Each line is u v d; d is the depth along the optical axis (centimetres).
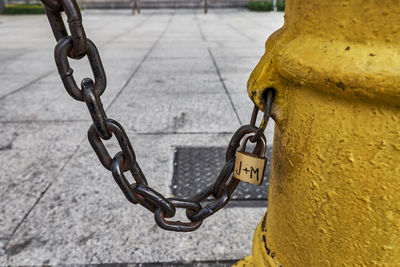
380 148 74
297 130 87
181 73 569
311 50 72
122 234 193
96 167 267
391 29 62
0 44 902
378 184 78
